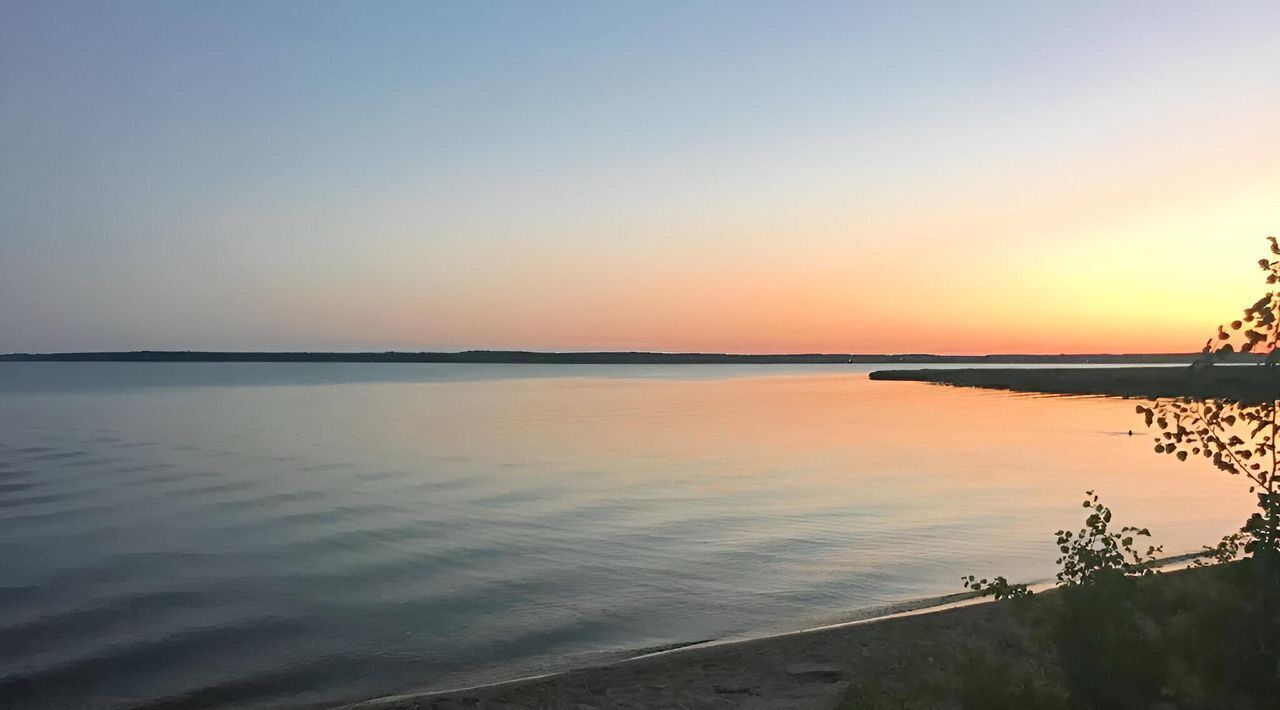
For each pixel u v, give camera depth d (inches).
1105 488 842.8
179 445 1306.6
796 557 551.5
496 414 2055.9
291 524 676.1
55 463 1072.2
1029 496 792.3
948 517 684.7
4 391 3211.1
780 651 354.3
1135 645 188.7
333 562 547.2
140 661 369.1
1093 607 195.3
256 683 343.6
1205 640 184.7
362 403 2522.1
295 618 429.1
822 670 324.8
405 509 744.3
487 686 325.7
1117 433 1509.6
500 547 588.1
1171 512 700.0
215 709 318.0
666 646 385.4
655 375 6525.6
